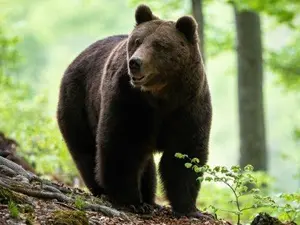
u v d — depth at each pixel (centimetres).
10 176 1094
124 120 1191
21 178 1089
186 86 1188
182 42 1180
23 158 1599
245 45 2356
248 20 2353
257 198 1107
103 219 1034
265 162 2372
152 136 1227
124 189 1214
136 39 1174
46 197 1048
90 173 1369
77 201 1051
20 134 1759
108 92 1208
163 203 1661
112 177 1214
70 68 1420
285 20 2428
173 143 1227
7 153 1241
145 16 1223
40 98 2086
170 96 1189
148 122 1205
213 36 2706
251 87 2356
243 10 2327
